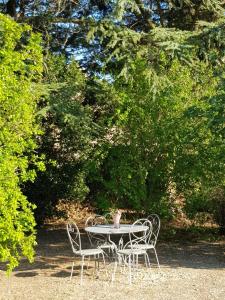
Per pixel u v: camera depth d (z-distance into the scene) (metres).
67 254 10.79
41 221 14.27
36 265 9.67
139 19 13.15
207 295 7.47
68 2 12.66
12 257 6.49
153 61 10.80
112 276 8.38
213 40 11.17
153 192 11.66
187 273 8.94
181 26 13.05
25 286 8.07
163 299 7.26
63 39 13.19
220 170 11.16
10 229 6.29
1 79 6.57
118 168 11.31
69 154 13.98
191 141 11.21
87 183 14.63
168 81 10.70
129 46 10.80
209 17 12.65
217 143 10.91
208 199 11.63
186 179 11.41
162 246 11.65
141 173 11.27
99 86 11.84
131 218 12.89
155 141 11.26
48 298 7.37
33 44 7.13
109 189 11.68
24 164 6.77
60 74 12.40
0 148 6.52
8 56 6.67
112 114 11.84
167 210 11.67
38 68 7.18
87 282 8.31
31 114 7.23
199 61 11.44
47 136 13.51
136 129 11.27
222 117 9.63
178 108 11.07
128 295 7.48
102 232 8.59
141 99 11.16
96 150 11.76
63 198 14.39
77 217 15.81
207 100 10.60
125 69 10.62
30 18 11.61
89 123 10.58
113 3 11.18
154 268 9.36
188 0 11.77
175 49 10.35
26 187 13.51
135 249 8.76
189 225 12.93
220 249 11.38
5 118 6.71
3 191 6.29
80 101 12.19
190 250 11.23
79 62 13.73
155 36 10.52
